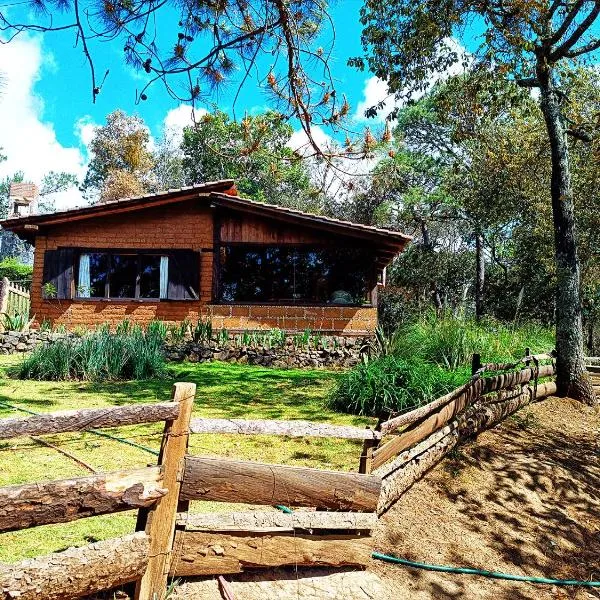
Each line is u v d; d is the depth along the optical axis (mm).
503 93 10016
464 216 24219
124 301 13141
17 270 24109
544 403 8516
